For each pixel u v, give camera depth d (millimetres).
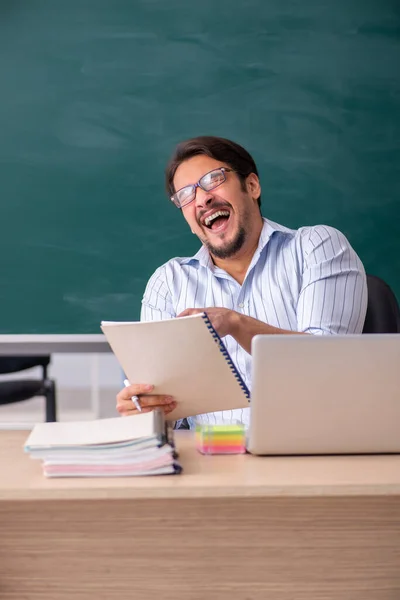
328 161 3936
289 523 1144
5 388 3002
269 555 1147
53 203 3873
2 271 3869
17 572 1143
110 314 3883
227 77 3902
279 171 3934
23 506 1132
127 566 1145
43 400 4508
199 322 1257
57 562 1142
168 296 2059
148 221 3889
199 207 1960
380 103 3930
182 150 1975
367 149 3938
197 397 1377
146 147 3889
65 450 1085
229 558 1147
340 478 1078
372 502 1142
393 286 3959
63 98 3865
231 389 1351
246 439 1264
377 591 1154
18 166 3867
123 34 3873
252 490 1039
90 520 1134
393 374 1179
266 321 1972
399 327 1980
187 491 1037
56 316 3869
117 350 1333
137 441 1090
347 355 1171
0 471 1135
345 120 3930
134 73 3881
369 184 3947
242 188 1985
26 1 3850
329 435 1213
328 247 1916
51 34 3859
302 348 1170
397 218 3943
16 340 3615
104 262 3885
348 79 3922
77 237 3879
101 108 3877
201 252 2068
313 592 1156
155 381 1352
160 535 1140
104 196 3881
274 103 3918
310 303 1848
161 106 3891
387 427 1209
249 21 3893
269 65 3906
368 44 3916
